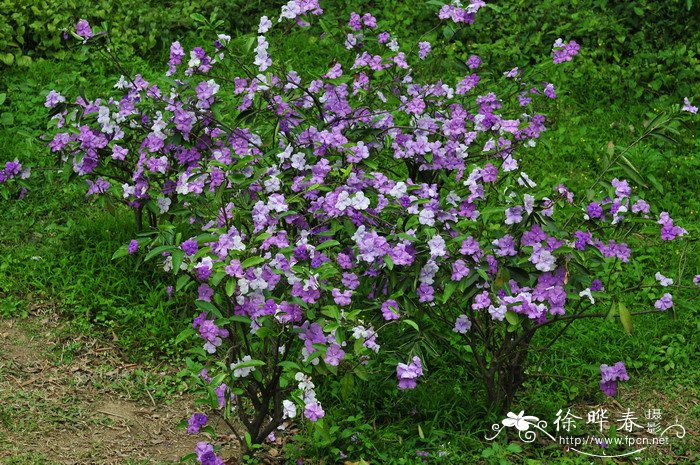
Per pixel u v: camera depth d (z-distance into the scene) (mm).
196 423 4324
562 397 5402
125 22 8898
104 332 5668
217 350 4727
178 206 5453
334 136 4773
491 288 4586
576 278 4594
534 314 4477
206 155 5363
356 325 4562
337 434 4816
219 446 4875
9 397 5047
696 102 8547
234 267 4086
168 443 4879
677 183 7586
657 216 6848
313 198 4676
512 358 5016
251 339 4598
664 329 6008
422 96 5449
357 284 4422
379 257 4578
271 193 4855
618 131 8281
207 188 4934
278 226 4926
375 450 4742
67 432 4848
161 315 5703
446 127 5215
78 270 6043
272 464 4711
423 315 4797
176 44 5227
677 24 9430
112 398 5180
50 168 6387
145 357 5527
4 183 6723
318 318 4461
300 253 4258
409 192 5012
